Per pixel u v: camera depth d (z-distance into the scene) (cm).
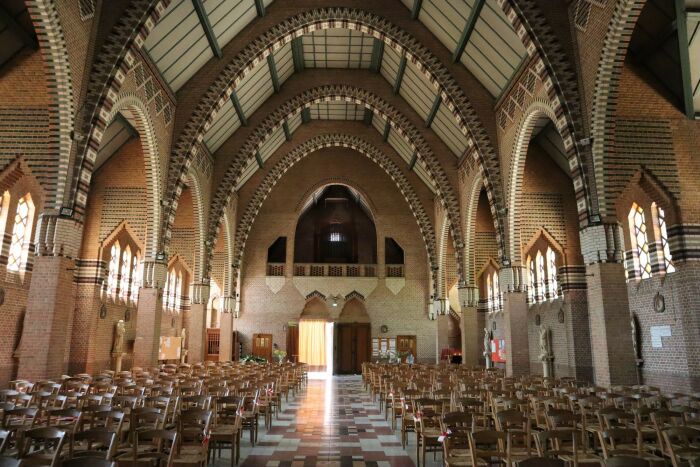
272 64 2578
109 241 2248
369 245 4134
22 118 1555
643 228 1712
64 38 1324
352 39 2666
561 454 758
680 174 1538
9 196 1695
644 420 991
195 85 2167
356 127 3512
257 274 3691
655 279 1633
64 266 1354
